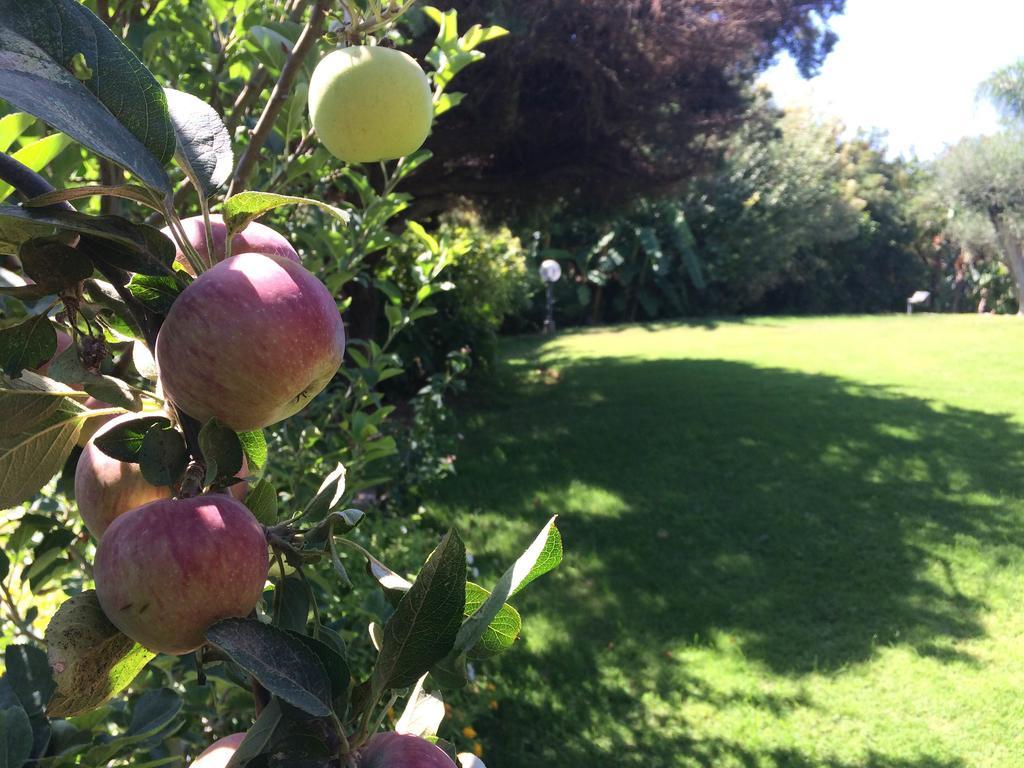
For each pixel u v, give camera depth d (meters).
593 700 4.25
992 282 30.09
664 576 5.71
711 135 10.75
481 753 3.58
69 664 0.62
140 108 0.59
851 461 8.25
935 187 29.38
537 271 23.77
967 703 4.24
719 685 4.43
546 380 13.39
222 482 0.64
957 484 7.55
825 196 26.59
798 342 18.06
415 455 6.25
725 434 9.28
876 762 3.82
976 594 5.44
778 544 6.26
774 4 9.14
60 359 0.71
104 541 0.61
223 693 1.67
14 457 0.69
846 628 5.04
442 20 1.91
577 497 7.32
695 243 26.25
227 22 2.24
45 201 0.57
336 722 0.56
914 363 14.30
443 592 0.57
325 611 2.45
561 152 9.69
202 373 0.59
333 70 1.02
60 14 0.56
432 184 9.68
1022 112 26.59
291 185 2.54
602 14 8.00
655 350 17.50
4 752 0.86
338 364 0.66
